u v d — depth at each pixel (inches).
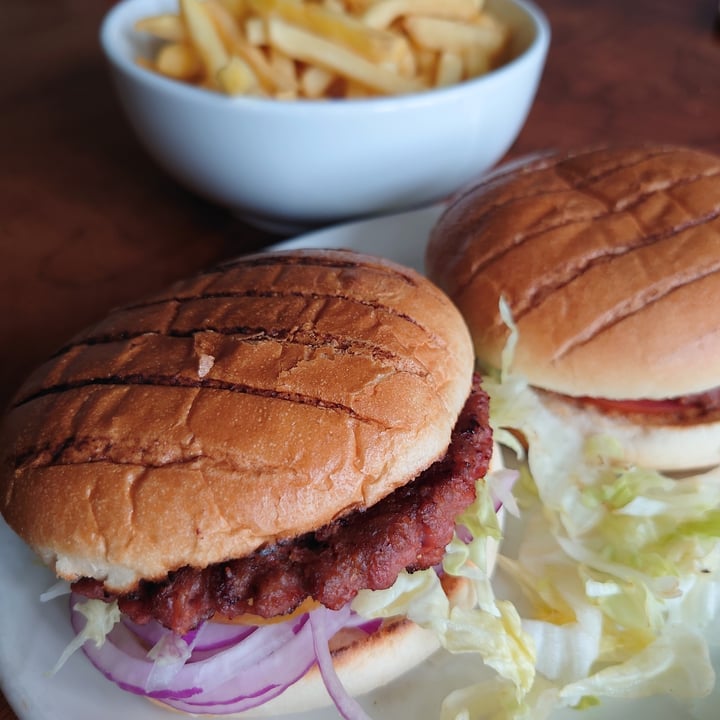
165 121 11.4
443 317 7.9
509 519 9.2
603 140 14.5
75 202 13.5
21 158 14.6
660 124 15.0
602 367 8.8
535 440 9.1
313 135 11.0
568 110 15.6
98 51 18.3
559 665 8.0
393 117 11.0
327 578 6.4
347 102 10.8
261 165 11.4
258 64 11.7
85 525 6.5
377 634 7.4
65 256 12.3
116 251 12.4
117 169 14.3
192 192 13.0
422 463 6.8
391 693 7.7
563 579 8.6
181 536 6.4
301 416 6.6
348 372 6.9
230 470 6.5
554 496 9.0
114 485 6.5
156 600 6.5
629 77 16.8
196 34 11.6
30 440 7.0
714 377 8.7
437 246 10.5
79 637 7.0
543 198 10.0
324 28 11.9
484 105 11.5
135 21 13.0
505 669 7.3
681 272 8.9
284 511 6.4
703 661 7.8
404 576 7.2
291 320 7.4
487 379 9.3
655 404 9.1
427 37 12.3
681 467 9.1
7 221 13.0
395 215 12.2
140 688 7.1
